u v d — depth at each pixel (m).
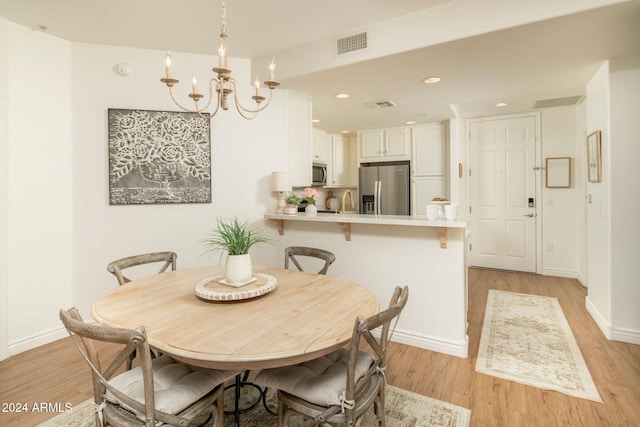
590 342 2.78
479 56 2.72
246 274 1.86
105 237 3.09
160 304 1.65
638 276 2.72
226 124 3.40
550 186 4.79
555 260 4.83
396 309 1.35
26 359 2.59
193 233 3.33
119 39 2.96
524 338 2.88
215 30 2.82
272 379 1.49
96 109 3.04
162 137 3.19
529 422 1.85
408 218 2.81
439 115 4.87
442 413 1.93
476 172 5.30
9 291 2.65
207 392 1.43
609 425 1.82
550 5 2.14
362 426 1.83
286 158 3.65
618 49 2.59
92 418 1.91
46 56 2.83
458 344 2.61
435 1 2.42
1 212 2.54
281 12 2.55
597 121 3.10
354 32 2.85
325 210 6.39
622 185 2.75
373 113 4.71
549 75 3.18
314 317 1.48
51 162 2.87
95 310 1.58
